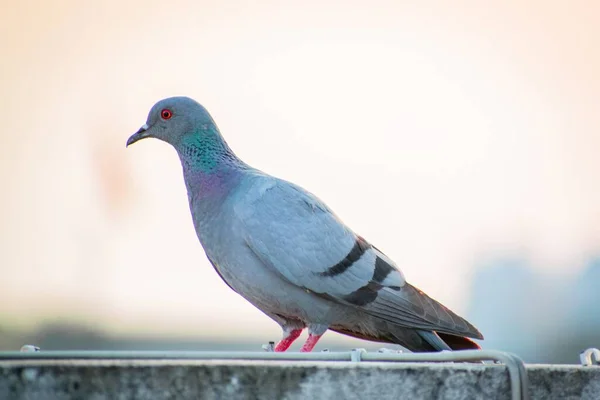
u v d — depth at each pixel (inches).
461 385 244.7
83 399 215.2
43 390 213.2
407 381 239.3
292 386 230.7
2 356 246.5
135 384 218.8
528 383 260.1
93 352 255.9
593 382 269.7
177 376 221.6
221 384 225.0
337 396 233.6
